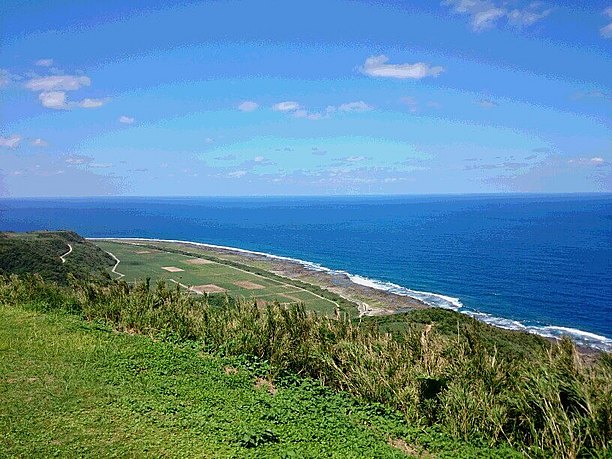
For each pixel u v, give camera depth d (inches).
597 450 302.5
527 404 349.1
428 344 452.1
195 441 293.0
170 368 431.5
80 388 360.8
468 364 402.3
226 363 468.4
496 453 325.1
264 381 447.8
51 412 317.4
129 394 359.6
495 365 400.2
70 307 672.4
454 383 385.1
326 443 312.3
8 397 335.9
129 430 300.4
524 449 331.6
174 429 307.3
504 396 366.6
